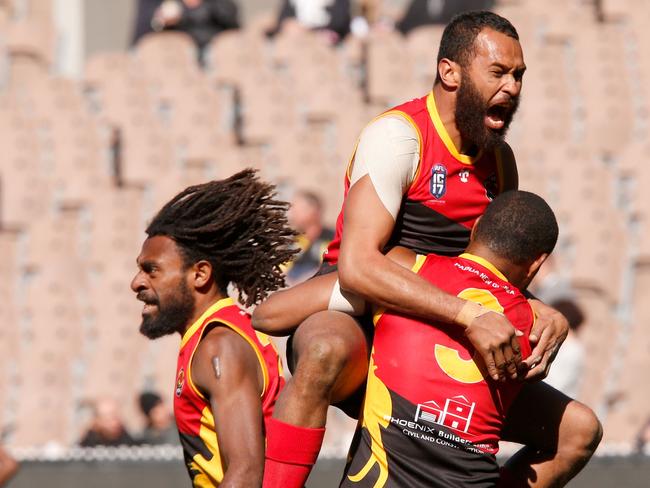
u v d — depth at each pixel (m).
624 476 20.45
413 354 10.88
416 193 11.46
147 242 12.77
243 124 35.69
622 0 37.50
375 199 11.09
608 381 30.03
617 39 36.97
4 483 18.95
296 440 10.97
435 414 10.85
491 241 11.20
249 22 44.38
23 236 34.03
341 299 11.20
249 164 35.06
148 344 31.27
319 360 10.84
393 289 10.70
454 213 11.63
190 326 12.61
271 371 12.30
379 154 11.17
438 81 11.52
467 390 10.86
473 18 11.30
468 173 11.65
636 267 32.44
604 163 34.47
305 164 34.81
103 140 36.25
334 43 38.91
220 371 11.84
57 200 34.81
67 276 32.38
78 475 21.42
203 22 38.34
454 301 10.62
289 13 39.25
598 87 36.16
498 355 10.48
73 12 42.50
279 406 11.06
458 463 10.89
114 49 43.22
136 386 30.75
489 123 11.21
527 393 12.05
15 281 33.31
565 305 24.70
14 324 32.03
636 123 35.84
